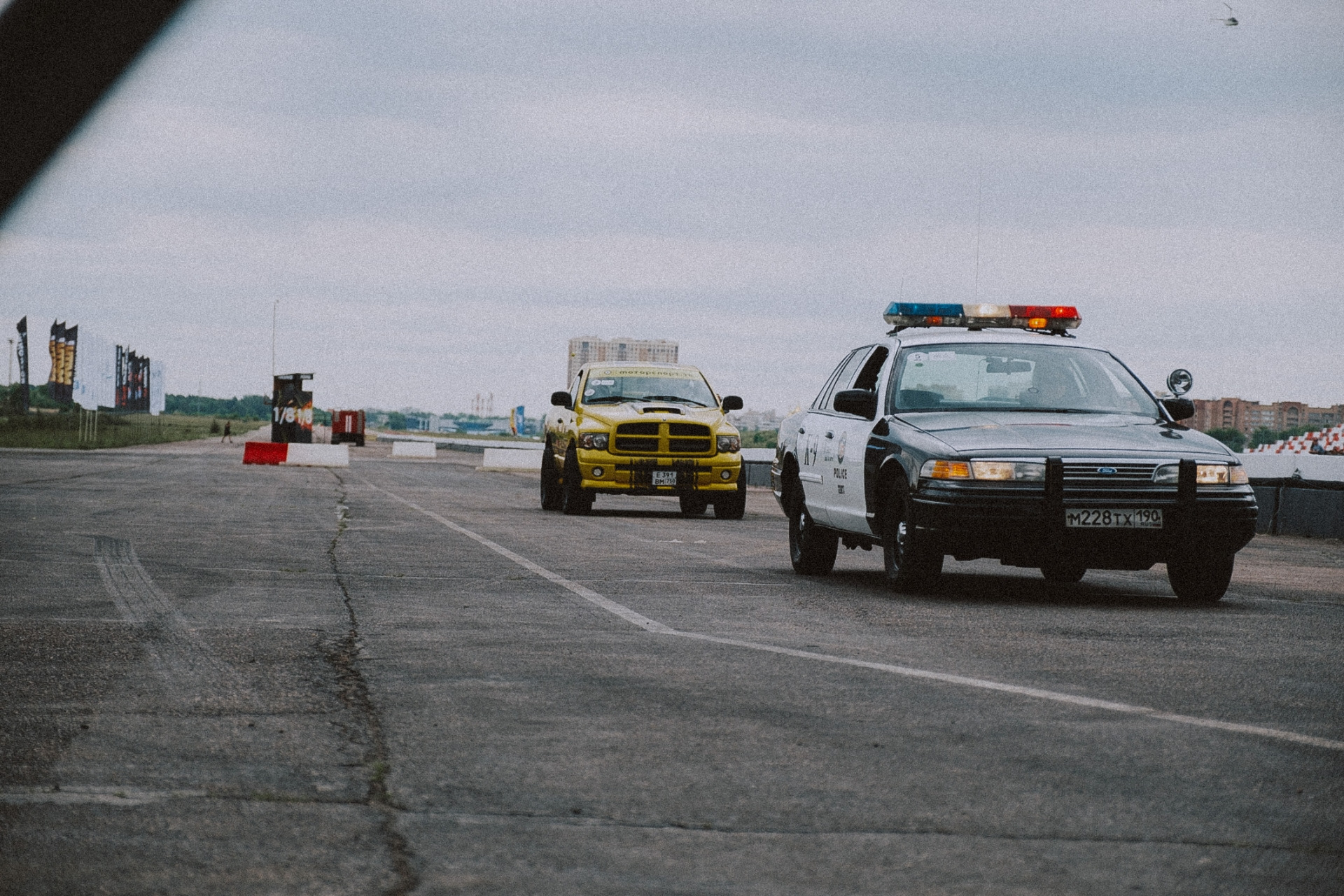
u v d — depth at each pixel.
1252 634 8.09
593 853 3.65
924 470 9.73
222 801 4.16
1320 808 4.18
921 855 3.65
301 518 18.02
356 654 6.99
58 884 3.39
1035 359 11.13
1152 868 3.57
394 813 4.04
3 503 19.61
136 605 8.86
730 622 8.45
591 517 20.48
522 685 6.18
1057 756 4.81
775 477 13.13
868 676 6.45
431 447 69.88
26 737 5.01
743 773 4.55
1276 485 20.34
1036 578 11.93
